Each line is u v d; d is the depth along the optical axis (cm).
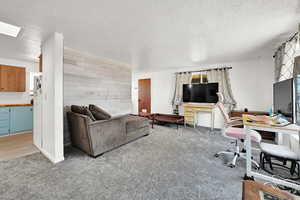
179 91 497
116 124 264
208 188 153
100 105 353
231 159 223
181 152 251
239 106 396
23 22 180
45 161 212
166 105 546
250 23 185
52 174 177
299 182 158
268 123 163
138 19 175
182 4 145
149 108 612
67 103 285
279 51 272
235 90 403
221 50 298
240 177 174
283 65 249
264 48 284
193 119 446
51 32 208
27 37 224
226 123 236
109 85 379
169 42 254
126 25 191
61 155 214
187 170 190
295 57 214
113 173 181
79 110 250
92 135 220
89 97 327
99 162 211
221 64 424
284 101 172
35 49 280
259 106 370
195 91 458
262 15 165
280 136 263
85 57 318
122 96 420
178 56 346
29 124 378
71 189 150
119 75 411
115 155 237
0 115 331
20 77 371
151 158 226
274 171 186
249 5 146
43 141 243
